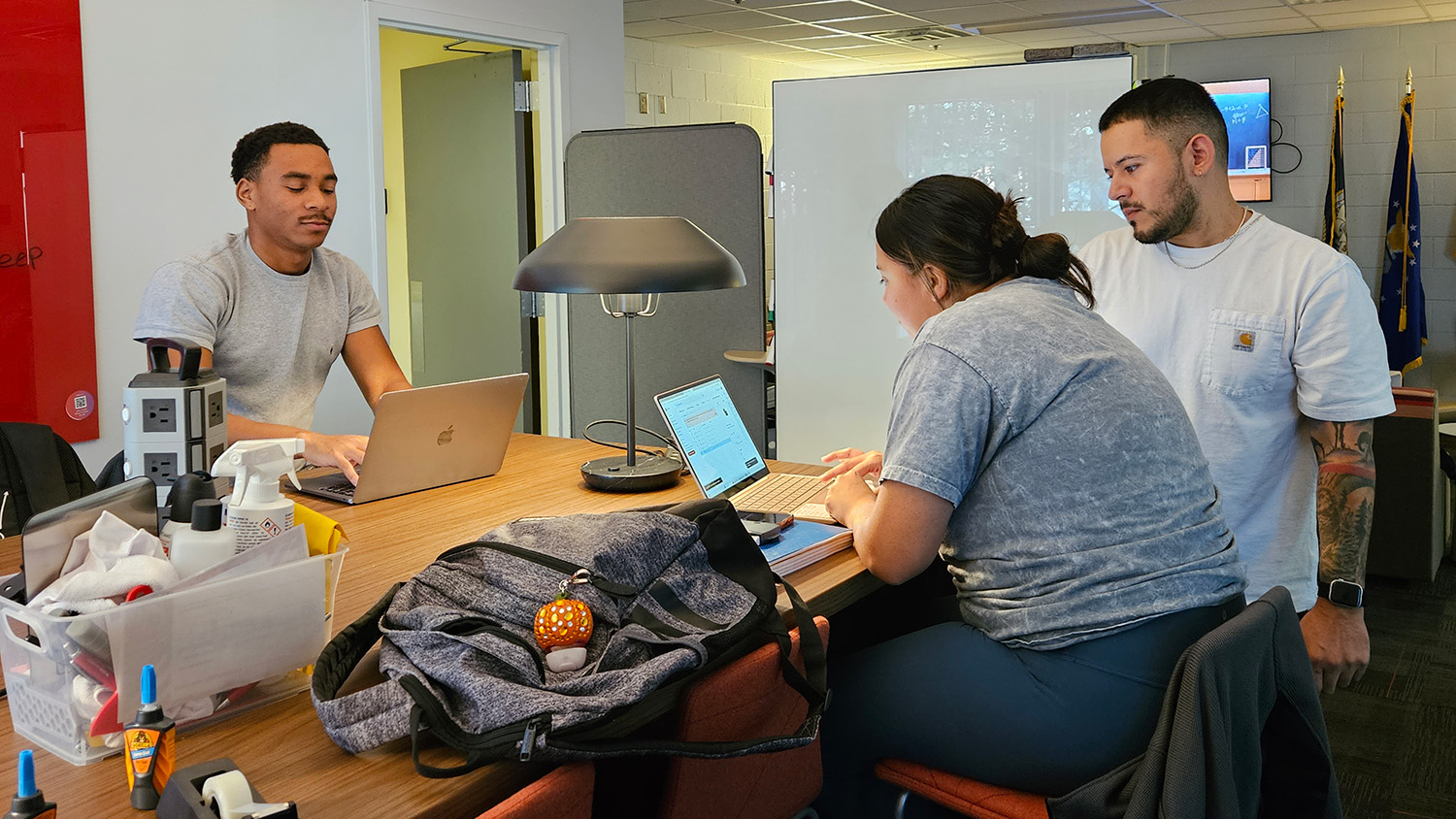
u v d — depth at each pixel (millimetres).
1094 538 1394
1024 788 1438
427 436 2027
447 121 5117
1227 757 1214
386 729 950
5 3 2902
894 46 8625
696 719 1080
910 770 1518
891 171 3221
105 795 906
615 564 1193
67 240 3090
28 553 988
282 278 2467
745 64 8875
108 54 3148
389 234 5680
